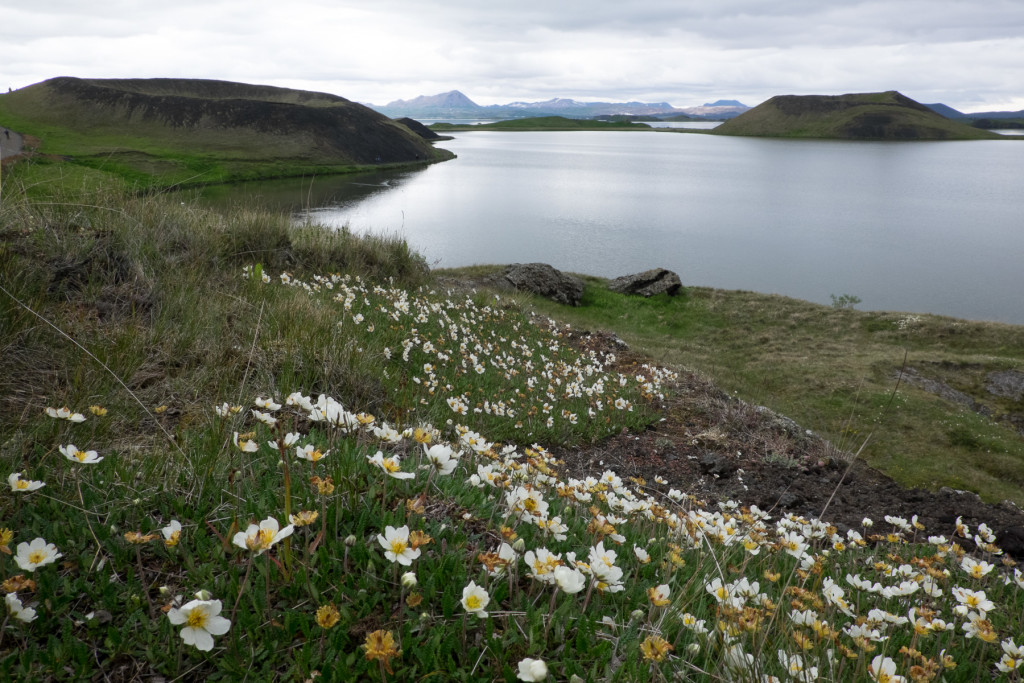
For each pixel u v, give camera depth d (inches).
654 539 120.6
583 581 79.6
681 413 373.7
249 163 3853.3
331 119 5118.1
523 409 286.5
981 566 123.3
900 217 3166.8
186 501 99.0
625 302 984.9
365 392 210.7
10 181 241.8
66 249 211.3
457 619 79.7
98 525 90.5
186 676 71.8
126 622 76.2
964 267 2010.3
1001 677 104.9
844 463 338.6
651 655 68.9
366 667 71.4
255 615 75.2
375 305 364.2
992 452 479.5
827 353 756.6
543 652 78.0
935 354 745.0
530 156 6766.7
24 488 85.4
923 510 279.4
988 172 5944.9
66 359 152.1
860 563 161.8
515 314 533.6
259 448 115.8
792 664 78.6
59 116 4286.4
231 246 362.6
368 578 82.8
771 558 138.5
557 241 2273.6
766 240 2442.2
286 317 240.5
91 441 119.3
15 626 74.3
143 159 3284.9
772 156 7578.7
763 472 301.9
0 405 126.6
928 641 112.0
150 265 241.6
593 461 274.2
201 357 179.8
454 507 109.4
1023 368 687.7
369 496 98.3
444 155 6023.6
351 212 2539.4
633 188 4160.9
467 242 2170.3
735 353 764.0
